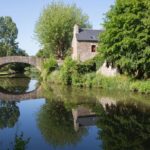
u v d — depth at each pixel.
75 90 37.47
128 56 35.97
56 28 64.81
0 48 97.38
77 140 15.50
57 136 16.25
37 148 14.27
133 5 35.12
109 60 39.44
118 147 14.33
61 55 68.19
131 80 37.12
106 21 39.50
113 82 38.16
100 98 29.42
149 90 32.53
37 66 62.59
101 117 20.72
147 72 36.91
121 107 24.16
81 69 46.19
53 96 32.06
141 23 34.78
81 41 55.88
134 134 16.48
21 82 54.00
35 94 34.78
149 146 14.43
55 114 22.00
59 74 49.44
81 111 22.91
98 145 14.76
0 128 17.83
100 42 42.59
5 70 90.56
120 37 36.50
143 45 34.53
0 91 39.03
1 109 24.34
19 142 12.82
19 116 21.38
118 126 18.16
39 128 17.88
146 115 21.02
